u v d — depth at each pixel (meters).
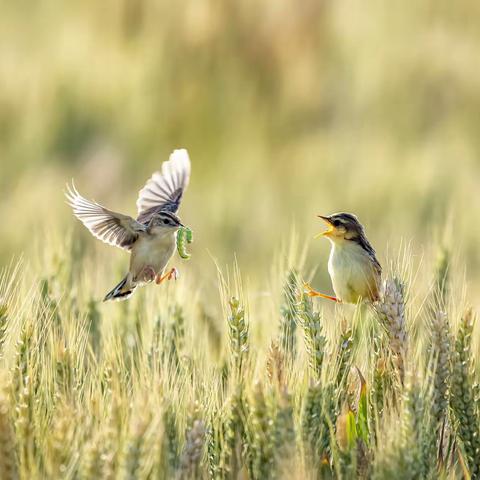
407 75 28.67
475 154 25.72
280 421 6.22
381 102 28.25
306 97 28.59
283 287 9.02
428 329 7.57
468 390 7.14
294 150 26.20
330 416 6.98
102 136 27.58
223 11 29.84
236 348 7.31
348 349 7.41
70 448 5.89
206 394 7.31
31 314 7.68
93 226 8.27
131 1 30.91
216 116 27.94
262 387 6.39
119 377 7.30
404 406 6.41
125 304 10.25
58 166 26.56
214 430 6.93
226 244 20.59
